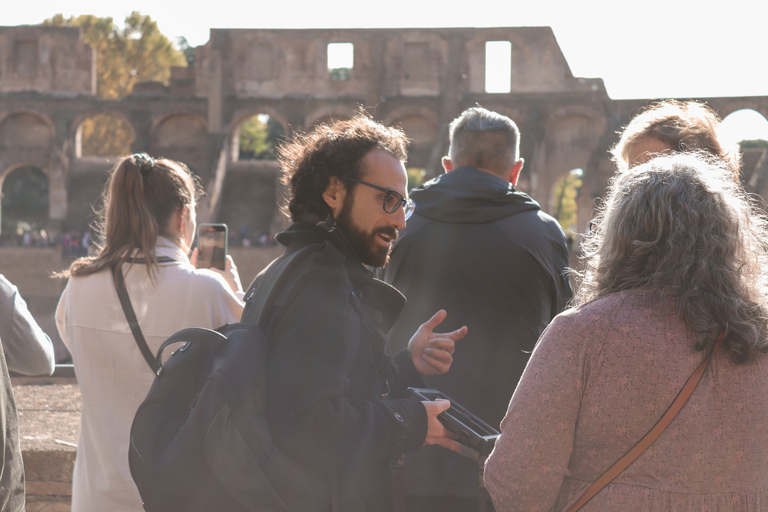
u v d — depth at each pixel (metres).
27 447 3.57
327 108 42.19
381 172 1.99
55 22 61.19
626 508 1.71
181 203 2.66
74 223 41.22
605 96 39.94
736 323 1.73
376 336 2.01
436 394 2.15
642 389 1.73
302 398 1.70
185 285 2.53
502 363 2.82
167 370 1.89
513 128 3.10
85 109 42.22
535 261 2.84
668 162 1.94
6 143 42.16
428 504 2.69
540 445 1.77
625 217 1.88
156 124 42.50
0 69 42.25
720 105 38.59
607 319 1.78
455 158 3.13
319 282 1.84
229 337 1.83
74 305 2.54
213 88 41.69
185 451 1.69
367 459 1.76
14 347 2.48
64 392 4.66
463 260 2.86
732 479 1.72
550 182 40.75
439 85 41.69
